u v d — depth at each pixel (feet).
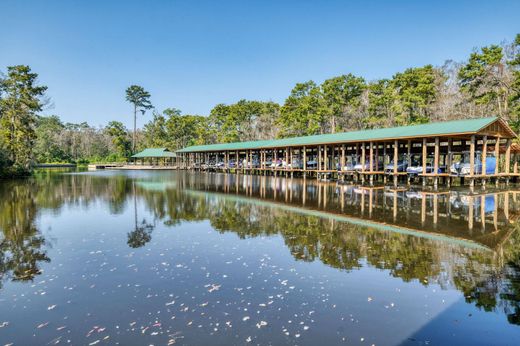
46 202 53.93
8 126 123.85
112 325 14.88
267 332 14.11
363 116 163.94
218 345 13.16
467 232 31.12
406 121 134.72
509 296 17.43
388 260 23.26
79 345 13.41
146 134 273.75
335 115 159.02
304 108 162.30
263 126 219.61
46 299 17.71
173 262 23.49
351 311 15.96
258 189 71.36
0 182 92.68
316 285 19.07
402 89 135.03
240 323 14.87
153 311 16.14
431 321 15.01
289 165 118.42
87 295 18.11
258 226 34.76
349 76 151.33
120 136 246.47
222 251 26.02
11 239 30.45
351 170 89.66
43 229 34.47
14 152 119.14
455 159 112.47
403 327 14.49
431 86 126.11
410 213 40.88
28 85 127.54
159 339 13.66
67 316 15.80
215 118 230.48
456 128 64.64
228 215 41.19
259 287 18.88
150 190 71.10
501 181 84.07
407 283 19.24
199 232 32.50
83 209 46.96
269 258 24.12
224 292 18.25
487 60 107.55
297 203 50.16
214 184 84.94
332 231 32.07
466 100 127.54
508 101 103.96
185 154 192.44
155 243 28.60
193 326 14.66
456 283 19.16
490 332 14.12
